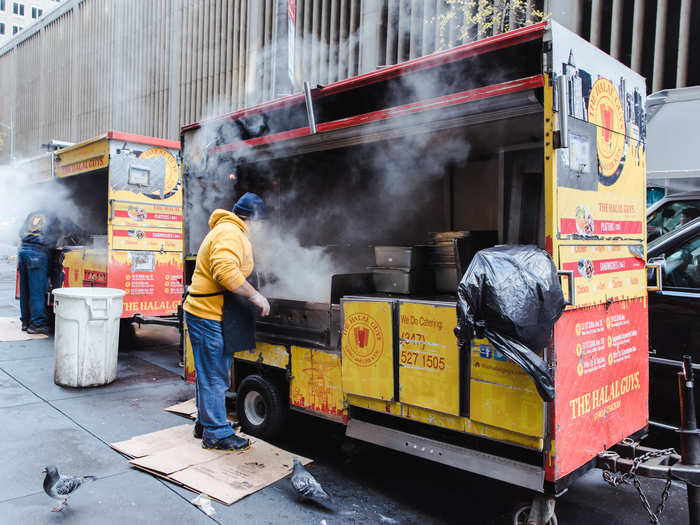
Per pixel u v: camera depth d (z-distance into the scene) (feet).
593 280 9.29
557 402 8.34
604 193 9.64
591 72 9.25
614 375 9.89
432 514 10.03
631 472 8.77
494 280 8.02
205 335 11.95
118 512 9.62
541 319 7.91
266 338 13.08
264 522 9.50
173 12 46.24
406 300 10.14
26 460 11.57
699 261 12.34
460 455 9.52
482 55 10.15
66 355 17.16
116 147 21.72
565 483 8.52
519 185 10.93
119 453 12.15
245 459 11.87
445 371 9.45
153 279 22.88
